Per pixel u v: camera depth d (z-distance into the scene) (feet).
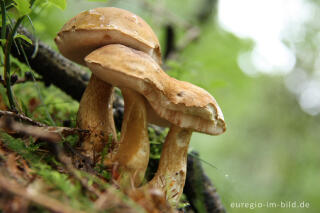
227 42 3.28
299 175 4.20
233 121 5.05
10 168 0.86
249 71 4.04
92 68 0.98
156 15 2.66
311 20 4.76
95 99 1.07
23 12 0.98
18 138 0.96
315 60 5.09
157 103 0.98
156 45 1.07
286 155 4.61
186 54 3.04
